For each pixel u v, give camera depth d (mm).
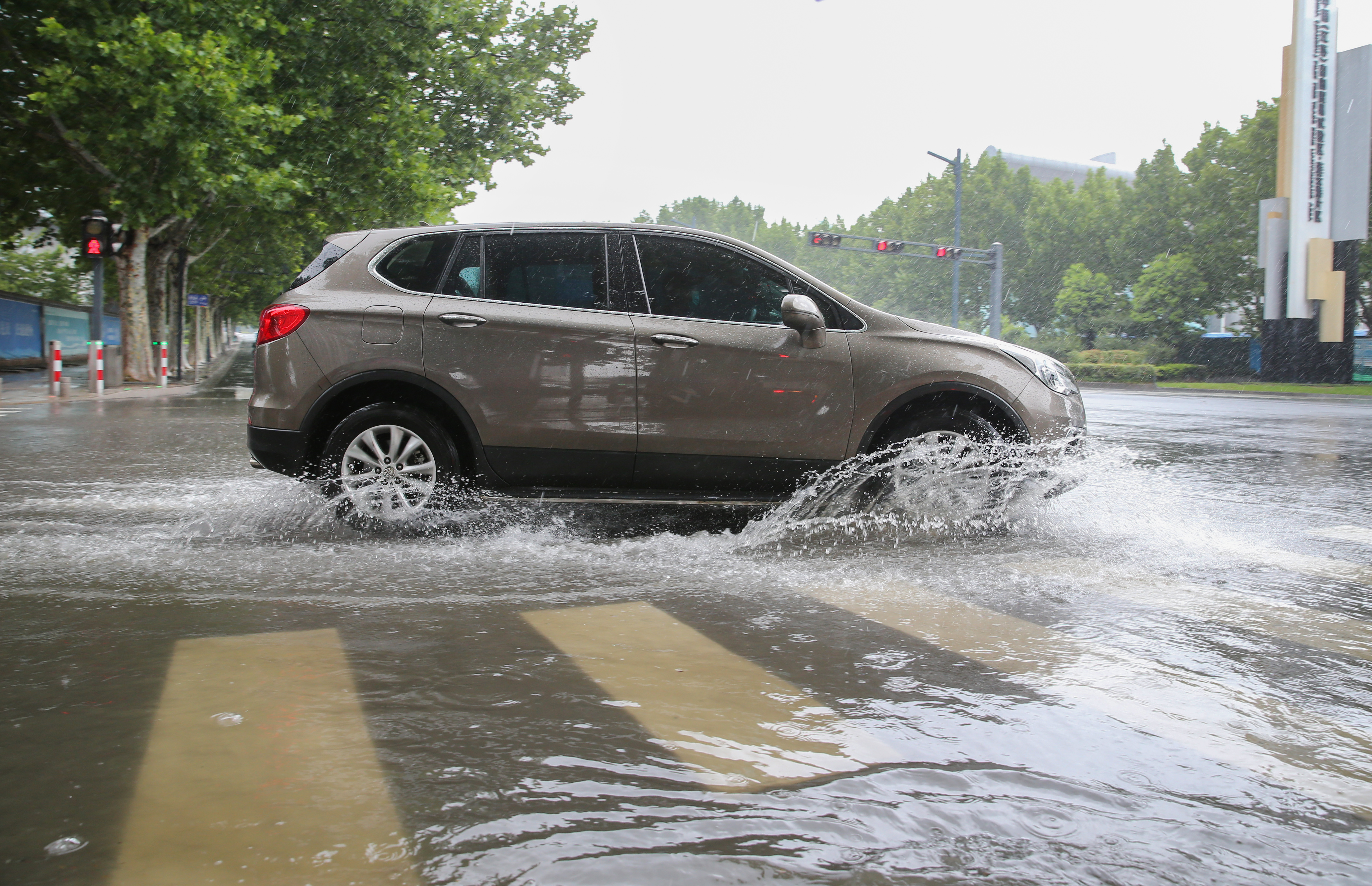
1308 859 1652
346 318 4715
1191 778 1982
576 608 3365
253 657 2738
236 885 1507
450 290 4832
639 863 1576
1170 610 3430
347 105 23453
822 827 1716
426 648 2848
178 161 20203
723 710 2334
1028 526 5074
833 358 4855
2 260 50062
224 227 28344
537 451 4750
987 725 2262
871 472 4926
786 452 4832
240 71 20094
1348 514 5805
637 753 2053
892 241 34188
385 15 23047
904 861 1603
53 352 17969
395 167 23531
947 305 73750
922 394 4910
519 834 1676
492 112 27516
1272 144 46062
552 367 4734
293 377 4680
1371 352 39469
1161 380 42406
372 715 2271
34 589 3586
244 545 4449
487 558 4207
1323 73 35906
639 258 4930
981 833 1709
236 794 1834
